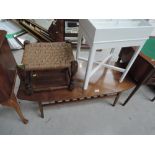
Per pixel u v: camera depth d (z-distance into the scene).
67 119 1.37
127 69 1.19
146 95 1.67
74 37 1.95
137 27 0.84
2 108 1.38
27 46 1.09
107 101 1.55
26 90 1.09
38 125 1.30
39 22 1.94
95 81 1.31
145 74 1.16
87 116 1.41
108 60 1.42
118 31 0.82
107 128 1.35
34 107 1.42
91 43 0.87
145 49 1.41
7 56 1.12
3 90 0.93
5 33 1.03
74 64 0.97
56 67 0.97
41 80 1.14
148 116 1.48
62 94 1.17
